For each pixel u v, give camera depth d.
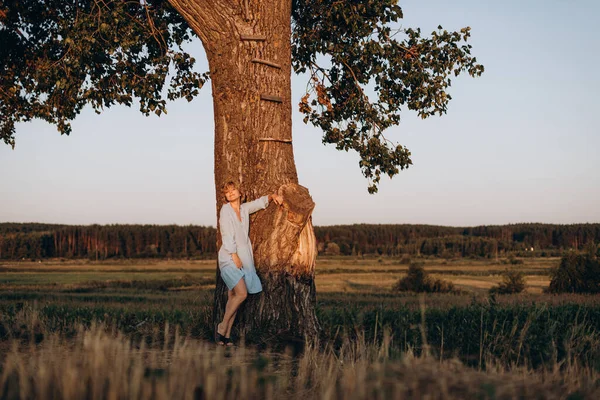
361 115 11.04
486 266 101.94
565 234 142.25
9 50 11.12
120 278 71.62
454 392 3.73
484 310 8.20
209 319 7.62
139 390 3.57
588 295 24.92
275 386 4.18
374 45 10.14
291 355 6.14
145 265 118.12
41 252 140.62
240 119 7.41
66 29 9.48
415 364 4.14
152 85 10.73
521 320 7.79
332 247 155.88
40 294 36.22
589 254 30.48
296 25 10.98
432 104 10.55
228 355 5.64
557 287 30.62
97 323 7.83
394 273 82.62
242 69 7.42
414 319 8.37
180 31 11.21
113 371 3.86
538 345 6.57
